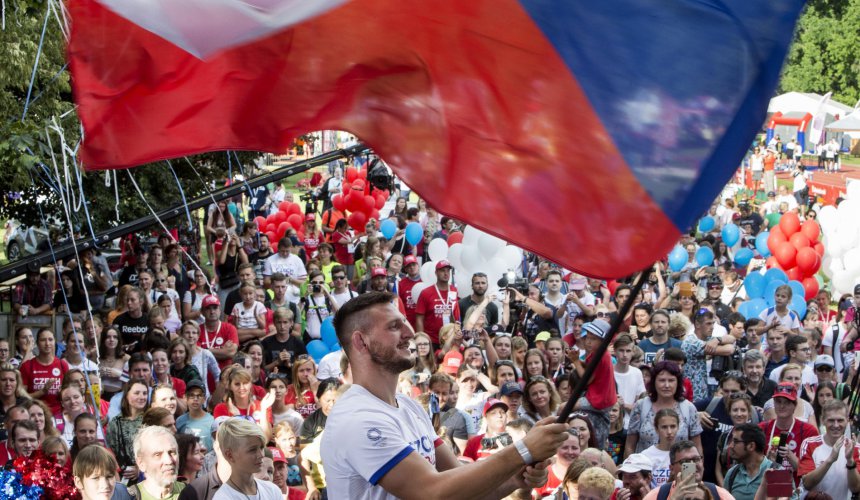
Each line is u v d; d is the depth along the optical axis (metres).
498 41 3.46
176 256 16.59
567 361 12.56
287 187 40.84
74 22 3.46
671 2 3.37
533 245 3.51
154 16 3.25
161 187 17.17
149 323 12.05
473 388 10.05
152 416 8.10
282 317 12.49
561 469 7.96
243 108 3.56
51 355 10.54
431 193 3.61
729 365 12.09
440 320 13.95
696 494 6.86
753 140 3.34
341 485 3.54
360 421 3.51
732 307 16.64
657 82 3.39
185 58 3.50
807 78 64.75
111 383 10.88
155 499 6.89
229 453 5.90
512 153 3.53
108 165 3.56
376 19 3.51
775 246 19.95
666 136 3.39
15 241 20.11
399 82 3.59
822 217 20.52
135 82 3.50
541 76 3.47
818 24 64.50
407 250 21.77
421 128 3.60
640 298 14.96
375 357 3.63
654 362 11.95
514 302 14.73
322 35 3.54
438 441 3.95
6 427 8.36
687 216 3.38
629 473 7.64
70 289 14.94
